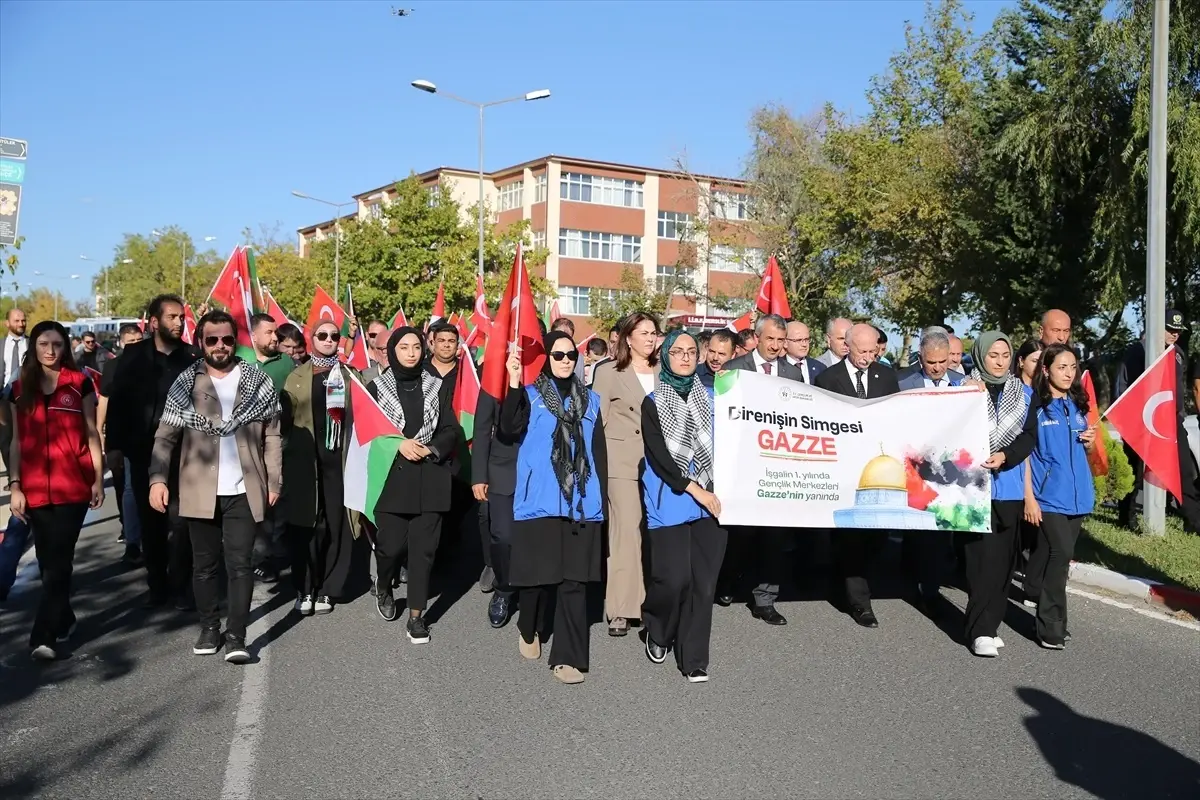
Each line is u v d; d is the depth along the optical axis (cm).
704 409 635
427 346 892
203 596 648
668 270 6109
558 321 983
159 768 472
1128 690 595
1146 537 1023
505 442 672
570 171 5888
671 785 456
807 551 875
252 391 632
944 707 562
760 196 4138
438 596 829
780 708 558
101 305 10694
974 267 2844
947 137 3123
